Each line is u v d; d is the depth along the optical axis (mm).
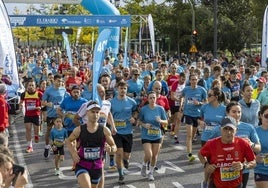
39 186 9500
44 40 70188
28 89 13062
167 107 11250
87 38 50688
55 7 57875
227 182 6117
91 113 7074
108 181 9820
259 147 6777
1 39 13922
